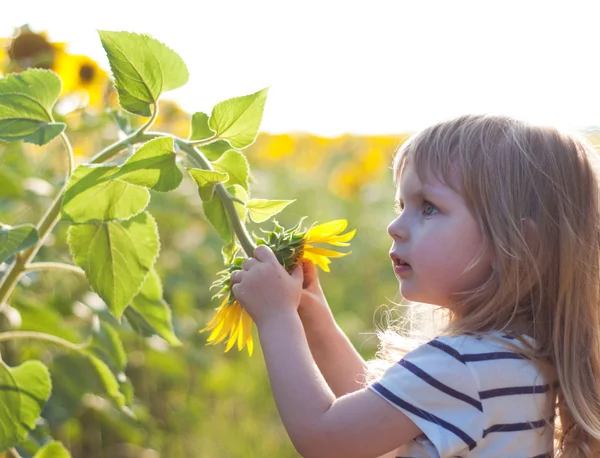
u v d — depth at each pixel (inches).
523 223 56.3
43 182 90.0
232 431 122.7
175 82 55.5
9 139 55.4
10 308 76.7
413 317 72.0
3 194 83.0
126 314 69.2
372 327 161.0
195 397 121.8
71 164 59.2
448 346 53.4
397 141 230.5
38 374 61.3
